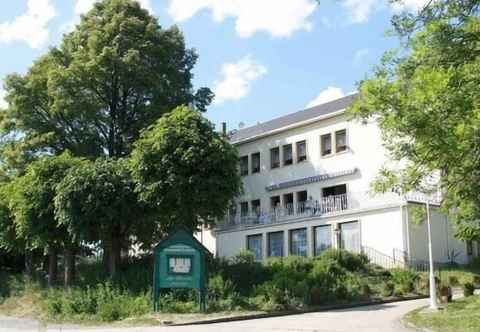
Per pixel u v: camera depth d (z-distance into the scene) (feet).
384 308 76.18
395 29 35.35
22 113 139.85
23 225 94.17
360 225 126.11
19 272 135.03
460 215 43.06
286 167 154.10
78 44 142.00
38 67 142.82
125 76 134.62
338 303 80.59
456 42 32.78
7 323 73.67
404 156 35.88
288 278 81.51
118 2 141.28
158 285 72.28
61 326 68.74
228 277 82.48
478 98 30.91
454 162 32.89
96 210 82.79
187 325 64.49
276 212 147.23
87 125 140.56
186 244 73.15
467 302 71.77
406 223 118.11
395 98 32.48
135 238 92.48
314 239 135.74
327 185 142.10
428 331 51.83
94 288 83.15
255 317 70.03
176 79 142.00
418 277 97.19
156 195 80.64
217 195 81.56
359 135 136.77
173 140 81.76
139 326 64.64
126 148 138.41
